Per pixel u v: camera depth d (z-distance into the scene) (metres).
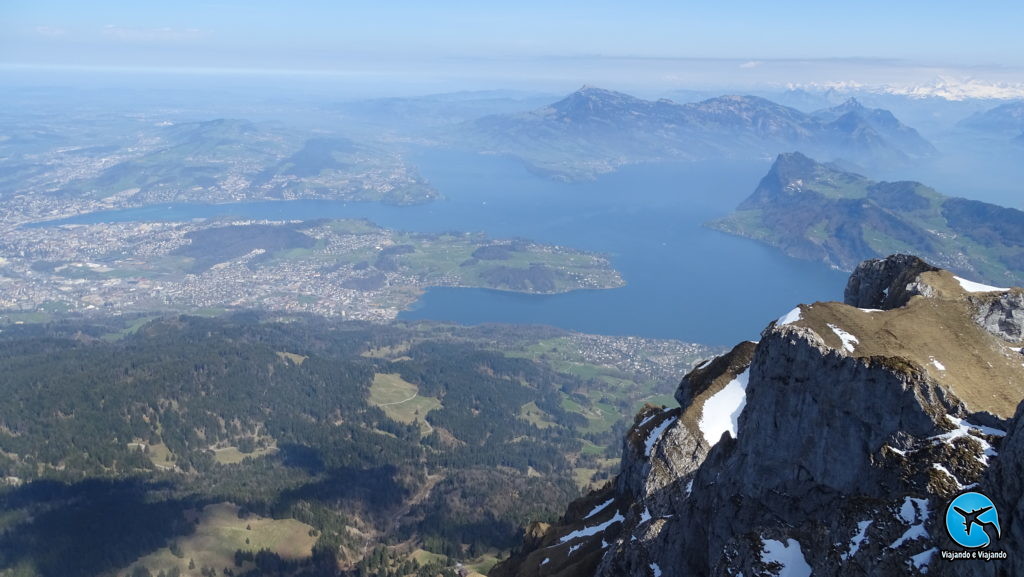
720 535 91.62
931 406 79.25
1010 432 65.06
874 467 78.81
